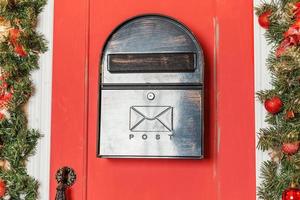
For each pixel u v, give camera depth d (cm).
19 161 152
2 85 152
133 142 145
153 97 146
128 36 148
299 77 139
